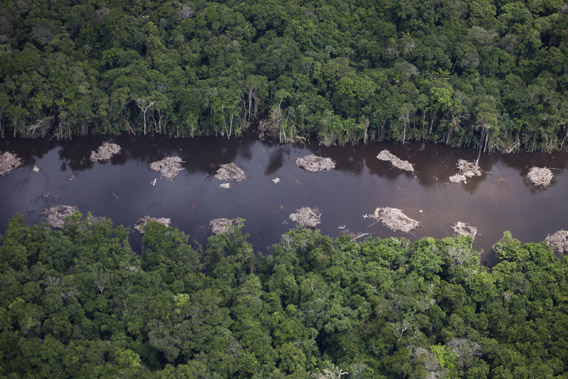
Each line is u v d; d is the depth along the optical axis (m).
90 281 170.88
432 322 173.88
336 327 168.25
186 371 149.62
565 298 180.25
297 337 165.12
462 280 183.88
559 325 172.00
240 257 184.50
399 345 165.75
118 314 167.62
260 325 166.25
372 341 167.88
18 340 154.75
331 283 181.50
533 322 174.88
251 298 169.50
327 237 191.12
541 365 160.75
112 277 172.50
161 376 148.88
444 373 159.00
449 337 168.00
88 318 166.88
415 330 168.00
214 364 155.00
